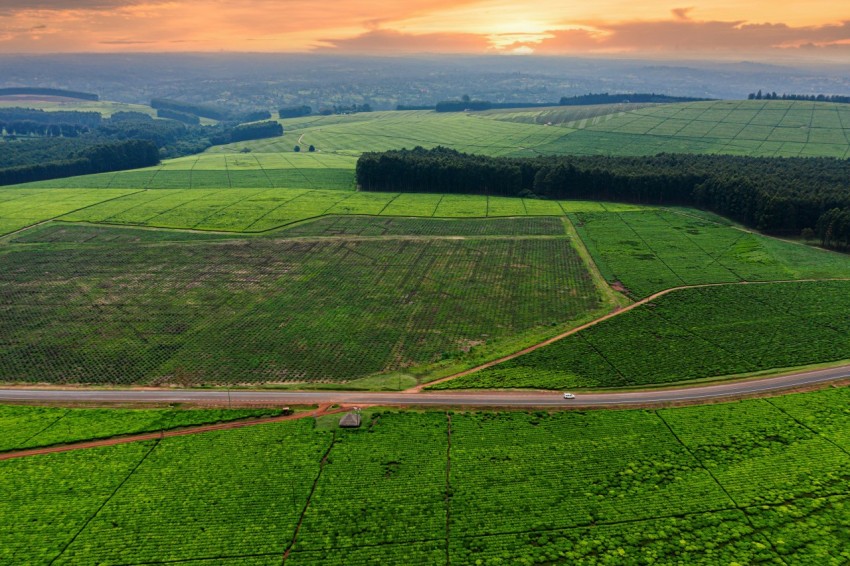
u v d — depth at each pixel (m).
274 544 73.81
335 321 133.62
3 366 116.75
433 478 83.81
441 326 131.00
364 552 72.44
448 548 72.94
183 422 96.88
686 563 70.00
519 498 80.19
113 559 72.06
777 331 123.62
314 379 111.06
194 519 77.62
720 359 114.06
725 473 83.81
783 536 73.38
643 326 127.56
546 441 91.19
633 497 80.06
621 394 104.12
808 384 105.56
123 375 113.12
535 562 70.81
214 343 124.38
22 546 73.88
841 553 70.62
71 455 89.50
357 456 88.12
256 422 97.38
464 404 101.88
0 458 89.31
